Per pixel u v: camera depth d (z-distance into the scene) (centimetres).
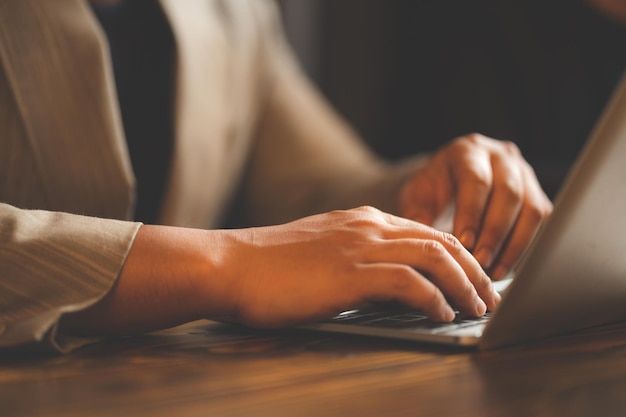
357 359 46
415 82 244
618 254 51
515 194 78
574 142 218
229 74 128
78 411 35
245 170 141
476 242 75
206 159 121
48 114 86
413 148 246
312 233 56
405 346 50
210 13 128
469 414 33
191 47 116
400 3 246
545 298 48
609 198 45
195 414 34
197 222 122
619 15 210
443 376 41
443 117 235
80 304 50
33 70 85
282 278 54
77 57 89
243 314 54
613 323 59
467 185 78
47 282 51
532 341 51
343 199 121
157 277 53
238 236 56
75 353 49
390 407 35
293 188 138
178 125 112
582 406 35
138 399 37
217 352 49
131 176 92
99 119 90
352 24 238
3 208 55
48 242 52
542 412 34
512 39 223
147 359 47
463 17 231
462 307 55
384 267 53
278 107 145
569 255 46
